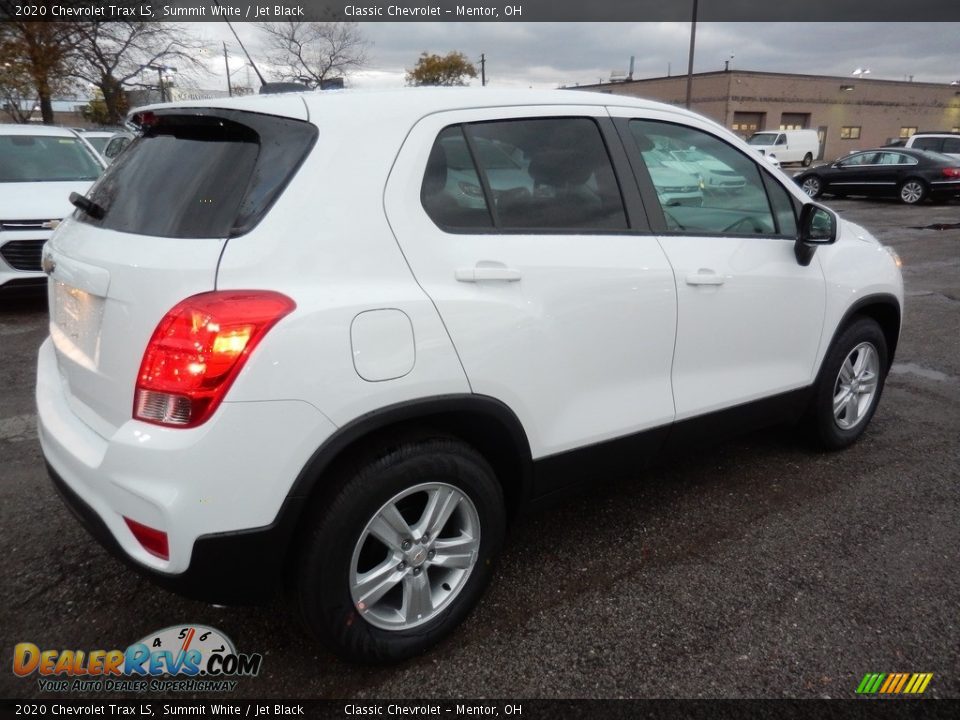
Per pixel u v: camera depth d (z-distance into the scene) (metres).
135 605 2.64
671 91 43.38
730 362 3.15
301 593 2.11
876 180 18.58
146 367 1.91
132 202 2.25
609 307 2.63
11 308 7.11
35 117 39.03
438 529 2.31
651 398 2.85
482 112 2.46
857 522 3.23
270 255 1.96
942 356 5.79
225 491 1.90
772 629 2.52
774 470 3.75
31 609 2.62
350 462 2.13
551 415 2.54
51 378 2.59
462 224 2.34
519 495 2.60
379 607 2.32
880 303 3.83
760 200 3.32
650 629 2.52
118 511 1.97
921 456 3.92
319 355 1.96
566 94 2.74
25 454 3.88
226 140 2.19
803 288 3.38
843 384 3.84
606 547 3.03
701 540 3.09
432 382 2.18
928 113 48.72
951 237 12.50
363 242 2.10
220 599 2.04
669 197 2.94
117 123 27.11
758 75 40.41
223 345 1.86
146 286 1.93
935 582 2.78
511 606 2.65
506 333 2.35
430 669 2.34
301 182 2.05
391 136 2.22
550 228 2.54
